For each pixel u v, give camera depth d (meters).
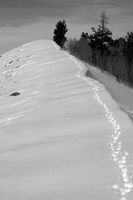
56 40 78.94
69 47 69.81
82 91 30.45
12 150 18.06
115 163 13.70
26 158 16.16
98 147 15.91
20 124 24.11
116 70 60.72
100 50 71.62
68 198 11.30
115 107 24.02
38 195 11.93
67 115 23.86
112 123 19.86
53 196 11.65
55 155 15.83
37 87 38.75
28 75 47.97
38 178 13.38
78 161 14.53
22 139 20.25
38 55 61.28
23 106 30.72
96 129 19.17
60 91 32.69
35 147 17.55
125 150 15.10
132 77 60.94
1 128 24.41
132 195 10.90
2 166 15.56
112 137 17.20
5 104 34.56
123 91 46.44
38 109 27.53
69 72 42.97
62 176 13.19
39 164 14.95
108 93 28.53
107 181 12.13
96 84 32.94
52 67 48.97
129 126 18.84
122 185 11.69
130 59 67.00
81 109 24.66
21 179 13.59
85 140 17.23
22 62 60.12
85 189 11.75
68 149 16.31
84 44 68.44
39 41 77.31
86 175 12.91
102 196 11.09
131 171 12.72
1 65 64.69
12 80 48.34
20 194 12.24
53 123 22.25
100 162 14.01
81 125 20.41
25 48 72.75
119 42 73.75
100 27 73.69
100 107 24.34
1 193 12.52
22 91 38.53
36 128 21.86
